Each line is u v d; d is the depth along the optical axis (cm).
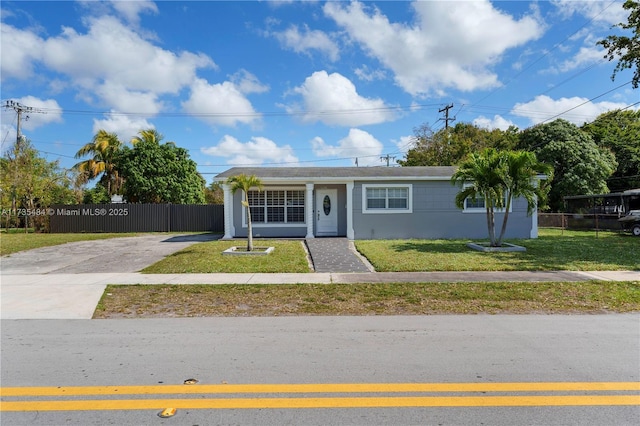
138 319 627
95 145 3092
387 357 450
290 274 994
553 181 3158
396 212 1756
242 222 1814
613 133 3694
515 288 812
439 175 1766
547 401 342
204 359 448
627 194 2412
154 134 3222
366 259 1220
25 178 2405
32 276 995
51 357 459
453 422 309
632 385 374
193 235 2109
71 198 2853
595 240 1662
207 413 325
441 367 419
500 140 3762
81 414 326
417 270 1026
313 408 332
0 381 392
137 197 2894
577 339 510
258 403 342
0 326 591
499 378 390
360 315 642
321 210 1858
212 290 820
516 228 1775
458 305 698
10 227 2681
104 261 1230
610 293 771
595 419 313
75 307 703
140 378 396
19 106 2916
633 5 1547
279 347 488
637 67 1641
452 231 1769
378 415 320
